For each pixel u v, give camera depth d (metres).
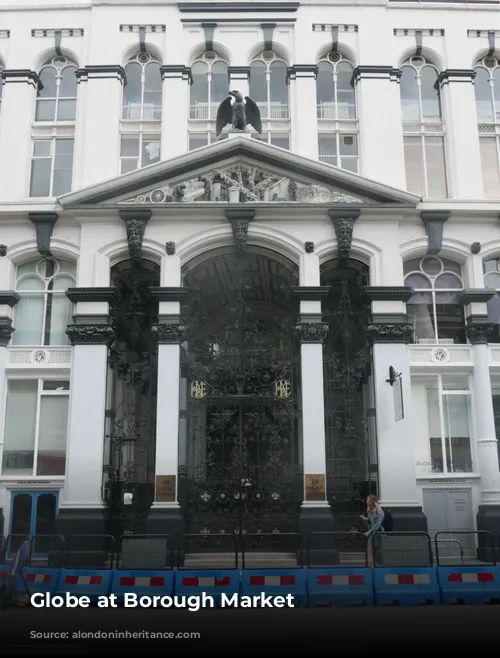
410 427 18.62
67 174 21.56
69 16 22.44
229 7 22.33
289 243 19.77
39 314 20.55
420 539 15.62
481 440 19.22
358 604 12.73
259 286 23.58
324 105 22.09
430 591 12.84
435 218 20.25
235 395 19.39
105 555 17.69
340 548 18.30
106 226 19.98
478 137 21.83
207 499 18.77
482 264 20.45
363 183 19.84
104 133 21.20
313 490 18.00
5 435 19.62
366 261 20.06
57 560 17.50
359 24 22.30
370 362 19.94
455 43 22.33
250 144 19.91
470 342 20.08
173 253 19.62
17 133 21.36
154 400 21.95
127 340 21.48
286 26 22.33
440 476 19.14
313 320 19.20
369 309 19.89
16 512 18.92
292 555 17.77
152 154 21.59
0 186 20.92
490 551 17.98
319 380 18.73
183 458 20.36
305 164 19.91
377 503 17.17
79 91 21.73
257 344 22.28
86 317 19.27
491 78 22.52
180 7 22.28
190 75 22.08
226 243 19.92
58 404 19.80
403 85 22.42
